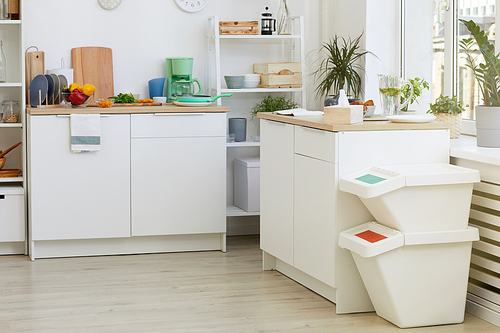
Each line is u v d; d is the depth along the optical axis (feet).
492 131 9.08
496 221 8.54
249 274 11.06
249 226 14.51
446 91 11.71
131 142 11.93
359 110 9.03
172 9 13.71
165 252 12.59
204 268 11.44
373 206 8.38
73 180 11.75
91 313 8.99
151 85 13.48
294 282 10.58
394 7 13.00
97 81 13.28
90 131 11.57
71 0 13.12
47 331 8.27
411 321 8.50
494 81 9.08
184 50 13.88
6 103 12.28
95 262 11.78
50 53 13.10
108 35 13.41
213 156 12.39
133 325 8.52
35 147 11.51
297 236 9.93
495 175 8.48
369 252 8.02
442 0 11.73
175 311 9.10
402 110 10.98
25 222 12.07
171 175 12.21
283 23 13.74
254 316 8.91
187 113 12.14
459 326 8.59
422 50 12.44
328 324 8.62
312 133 9.26
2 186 12.19
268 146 10.89
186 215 12.39
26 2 12.87
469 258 8.59
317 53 14.58
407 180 8.07
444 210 8.38
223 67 14.15
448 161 9.21
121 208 12.03
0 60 12.27
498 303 8.61
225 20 13.88
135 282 10.52
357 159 8.74
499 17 9.99
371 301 9.09
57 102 12.44
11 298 9.62
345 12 13.78
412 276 8.38
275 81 13.46
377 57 13.01
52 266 11.46
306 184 9.52
